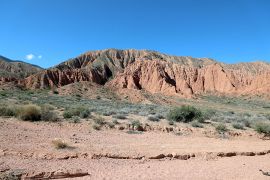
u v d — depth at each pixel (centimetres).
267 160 1494
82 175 1045
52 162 1164
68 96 8175
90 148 1410
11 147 1291
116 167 1180
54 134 1714
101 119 2347
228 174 1183
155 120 2864
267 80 10925
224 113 5172
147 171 1151
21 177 961
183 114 2991
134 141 1709
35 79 11188
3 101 4378
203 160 1408
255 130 2597
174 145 1664
